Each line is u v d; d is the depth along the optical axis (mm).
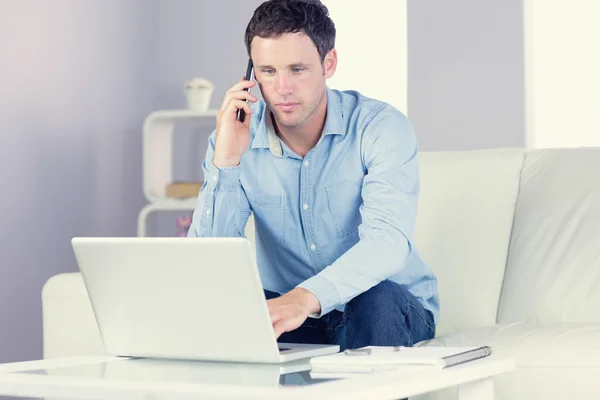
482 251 2936
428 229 3008
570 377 2256
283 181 2561
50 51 4797
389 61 5605
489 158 3064
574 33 5668
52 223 4820
